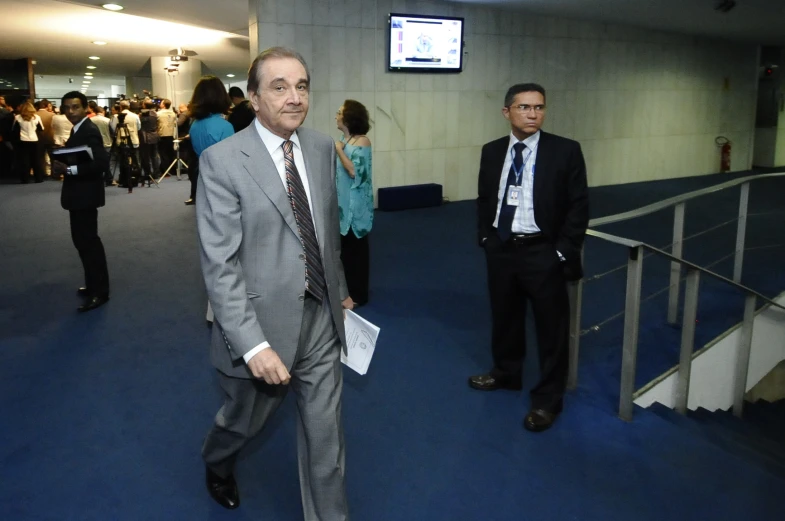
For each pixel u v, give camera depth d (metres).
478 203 3.00
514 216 2.80
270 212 1.78
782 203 9.75
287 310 1.81
